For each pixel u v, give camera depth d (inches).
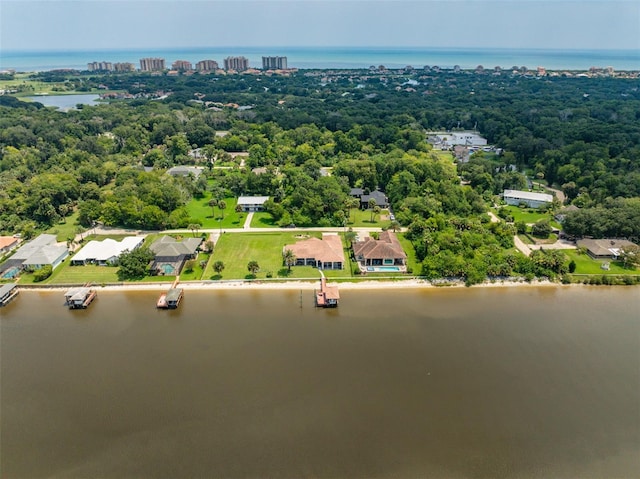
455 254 3740.2
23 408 2294.5
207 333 2898.6
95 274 3654.0
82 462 1999.3
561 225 4421.8
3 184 5113.2
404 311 3161.9
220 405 2293.3
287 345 2773.1
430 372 2549.2
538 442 2106.3
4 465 1994.3
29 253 3809.1
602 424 2214.6
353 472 1940.2
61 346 2785.4
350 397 2351.1
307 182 5083.7
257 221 4734.3
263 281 3531.0
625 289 3494.1
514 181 5772.6
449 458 2014.0
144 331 2933.1
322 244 3863.2
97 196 5142.7
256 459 1995.6
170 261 3663.9
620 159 5753.0
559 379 2516.0
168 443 2081.7
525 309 3206.2
